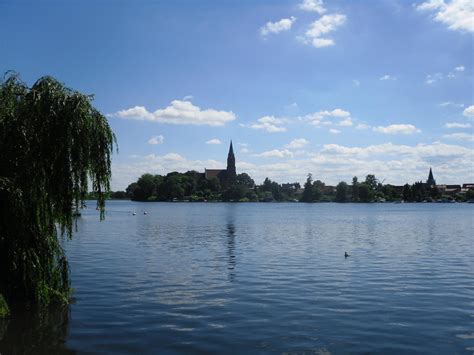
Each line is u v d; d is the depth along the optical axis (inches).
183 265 1242.0
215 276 1070.4
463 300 826.8
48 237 756.6
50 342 600.1
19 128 710.5
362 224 3233.3
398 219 3986.2
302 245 1782.7
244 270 1157.7
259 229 2706.7
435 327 660.1
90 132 735.1
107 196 773.3
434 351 564.7
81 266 1219.2
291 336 620.4
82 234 2288.4
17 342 600.4
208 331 642.2
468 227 2886.3
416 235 2277.3
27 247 718.5
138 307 773.3
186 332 639.1
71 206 750.5
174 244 1814.7
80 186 745.0
